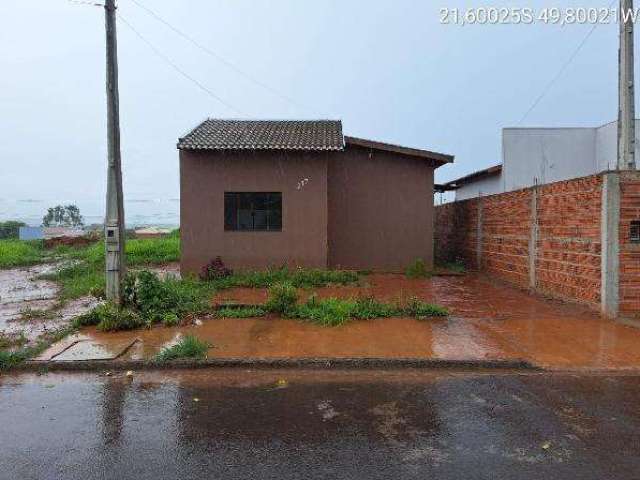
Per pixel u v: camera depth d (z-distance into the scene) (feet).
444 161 49.21
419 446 12.75
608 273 27.12
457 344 22.12
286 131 49.01
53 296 37.40
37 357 20.29
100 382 18.08
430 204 49.96
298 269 43.04
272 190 44.60
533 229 36.27
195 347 20.63
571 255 30.94
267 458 12.16
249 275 41.37
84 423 14.29
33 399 16.26
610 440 13.08
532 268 36.52
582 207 29.58
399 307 28.45
